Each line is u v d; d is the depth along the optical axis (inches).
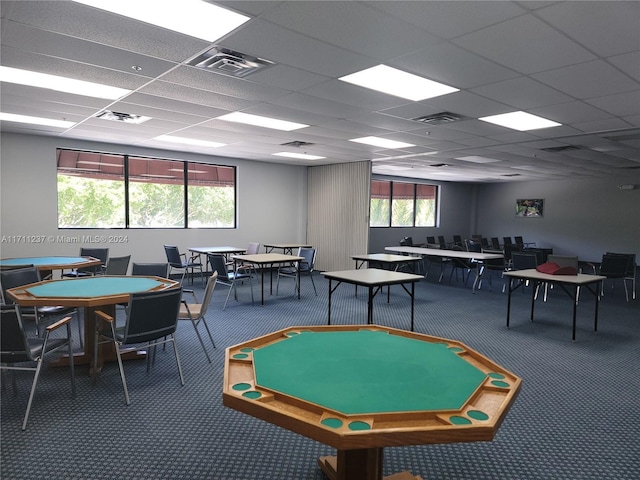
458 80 154.5
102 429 104.9
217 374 142.3
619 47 121.6
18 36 120.4
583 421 113.7
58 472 86.8
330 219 410.3
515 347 177.9
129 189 327.6
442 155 347.3
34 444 97.3
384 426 53.0
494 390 64.3
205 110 206.1
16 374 138.9
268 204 404.5
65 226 301.7
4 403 118.0
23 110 211.0
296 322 212.5
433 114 206.7
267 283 335.9
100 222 316.5
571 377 144.9
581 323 219.9
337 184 404.5
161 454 94.5
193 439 101.2
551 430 108.7
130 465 90.0
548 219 565.3
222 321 212.2
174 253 296.7
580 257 537.3
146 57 136.3
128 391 127.8
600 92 165.2
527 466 92.8
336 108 197.5
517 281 369.4
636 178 492.4
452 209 618.5
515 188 598.9
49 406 117.0
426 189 590.2
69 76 156.1
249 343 83.8
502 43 120.9
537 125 227.8
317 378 67.4
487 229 632.4
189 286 310.5
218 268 249.9
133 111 210.1
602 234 518.3
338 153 343.3
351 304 259.6
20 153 274.4
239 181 383.6
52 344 115.6
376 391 62.6
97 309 147.5
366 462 67.1
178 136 277.0
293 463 92.2
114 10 105.1
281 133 260.7
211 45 125.8
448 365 74.3
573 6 98.7
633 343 185.5
